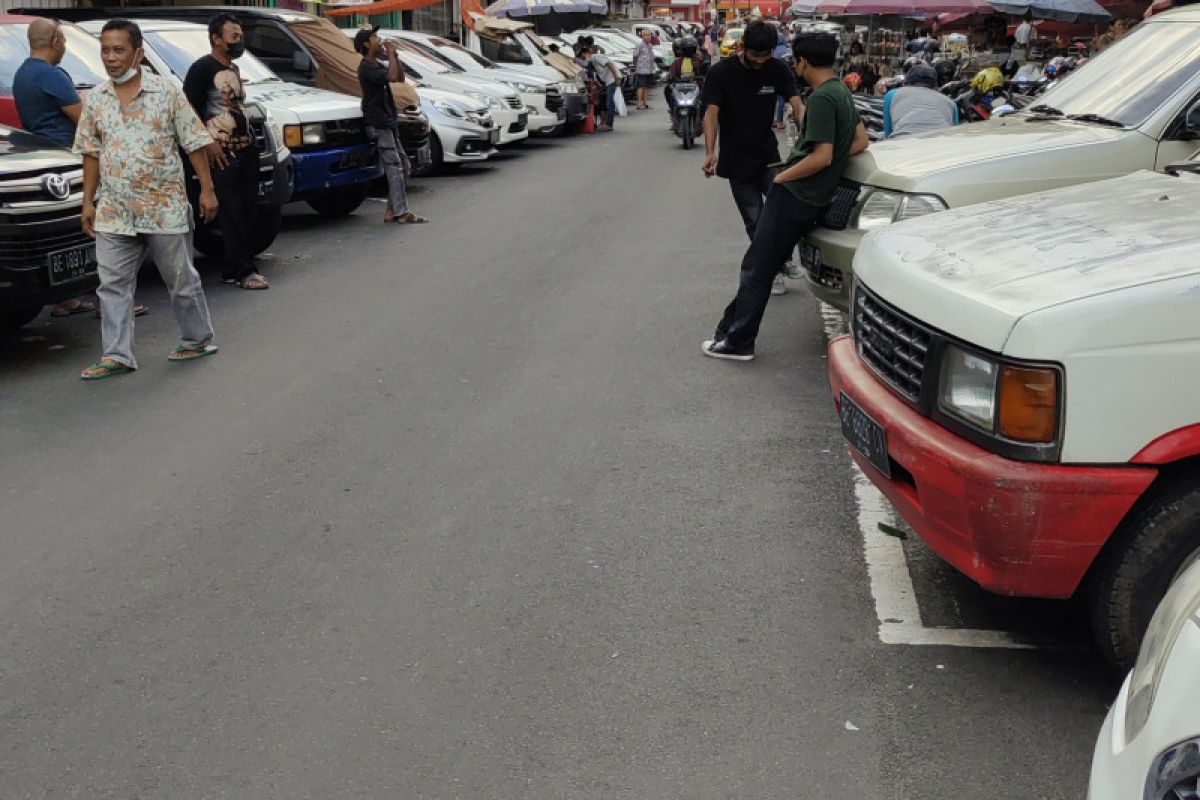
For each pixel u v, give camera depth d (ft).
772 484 17.19
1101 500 10.52
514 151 63.98
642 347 24.49
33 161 23.35
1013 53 62.95
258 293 30.09
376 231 39.40
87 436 19.56
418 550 15.16
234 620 13.46
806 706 11.57
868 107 45.62
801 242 23.17
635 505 16.48
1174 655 7.02
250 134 29.91
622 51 103.91
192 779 10.62
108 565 14.90
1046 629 12.98
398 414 20.43
